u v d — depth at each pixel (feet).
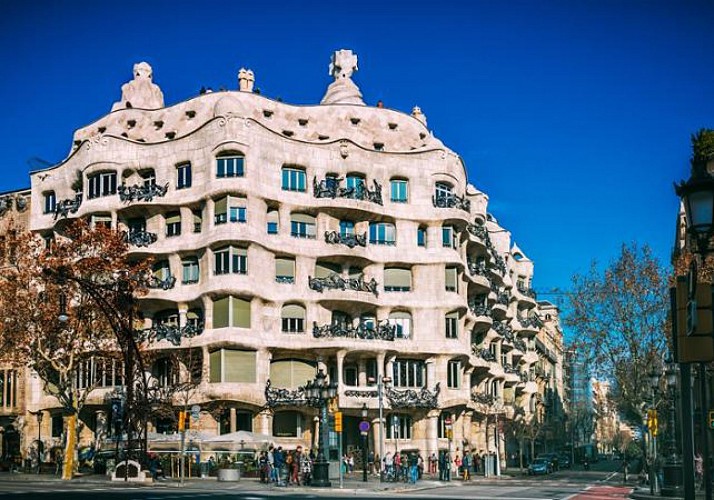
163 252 209.15
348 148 222.89
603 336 178.91
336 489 141.59
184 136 212.84
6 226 237.86
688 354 36.35
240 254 201.46
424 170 231.30
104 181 216.54
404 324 225.97
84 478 162.81
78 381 205.67
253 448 191.72
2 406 229.45
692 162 36.50
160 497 99.30
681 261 147.64
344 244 216.95
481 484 175.94
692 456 36.86
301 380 211.00
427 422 223.10
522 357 314.35
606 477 225.76
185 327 201.67
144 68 253.03
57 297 168.04
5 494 101.65
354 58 264.11
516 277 334.03
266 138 210.59
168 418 195.83
